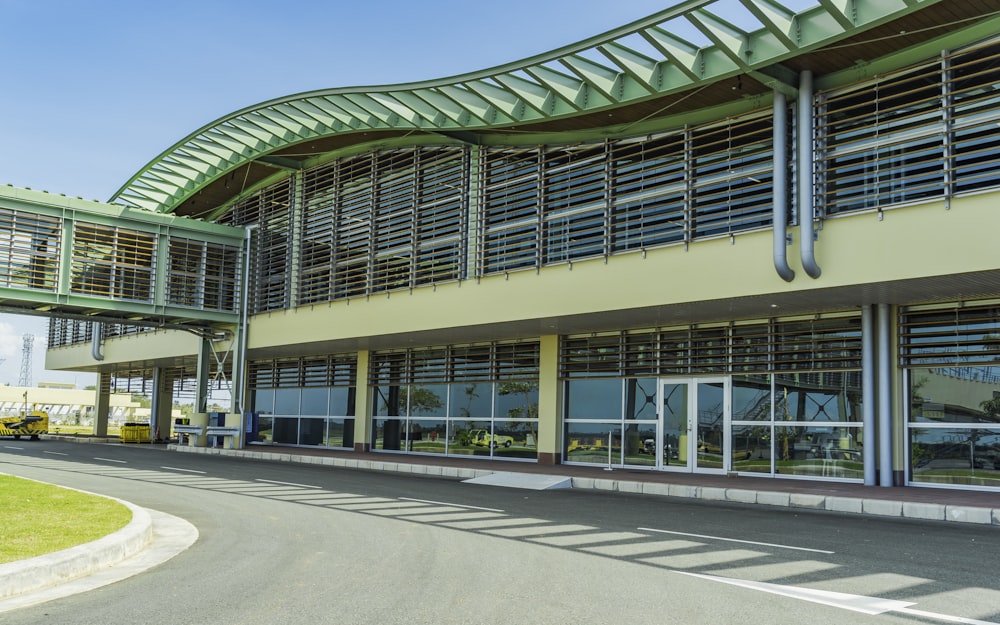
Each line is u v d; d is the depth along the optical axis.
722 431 17.91
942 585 6.79
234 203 31.84
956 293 14.27
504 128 19.72
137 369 42.09
